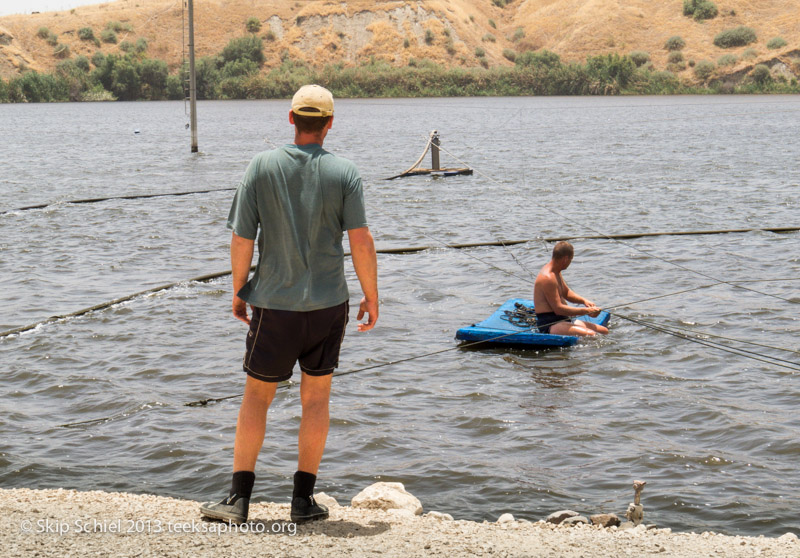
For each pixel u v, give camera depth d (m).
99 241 22.81
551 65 193.38
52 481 8.23
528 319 13.68
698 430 9.73
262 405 5.80
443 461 8.84
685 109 119.94
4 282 17.78
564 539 5.46
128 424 9.89
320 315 5.59
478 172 41.69
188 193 34.12
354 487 8.20
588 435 9.59
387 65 186.25
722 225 25.23
